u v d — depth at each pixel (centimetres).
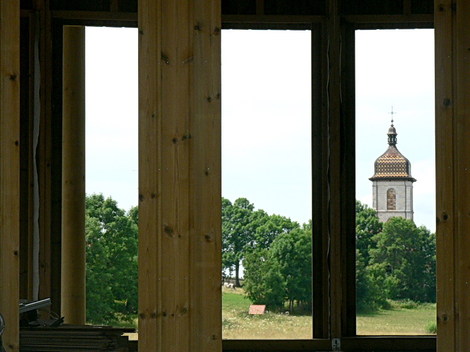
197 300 976
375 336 1972
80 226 2034
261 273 2344
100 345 1391
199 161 986
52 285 1980
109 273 2405
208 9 992
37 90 1970
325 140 1998
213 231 981
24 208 1975
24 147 1977
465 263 978
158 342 966
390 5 1997
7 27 1026
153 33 984
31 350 1391
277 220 2362
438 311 982
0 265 1011
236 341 1980
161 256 972
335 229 1967
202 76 989
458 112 990
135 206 2394
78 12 1984
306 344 1967
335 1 1975
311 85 2022
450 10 996
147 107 979
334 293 1953
